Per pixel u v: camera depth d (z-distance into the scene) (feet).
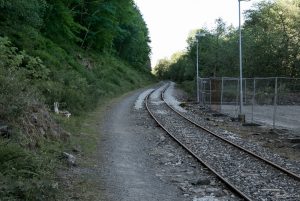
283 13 170.19
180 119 84.53
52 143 43.50
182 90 241.35
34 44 101.55
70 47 152.46
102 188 33.09
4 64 51.70
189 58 284.82
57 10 137.69
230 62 183.93
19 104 39.27
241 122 83.92
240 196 31.60
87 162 41.57
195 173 39.58
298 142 58.90
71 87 93.25
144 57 366.63
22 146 35.32
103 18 183.73
